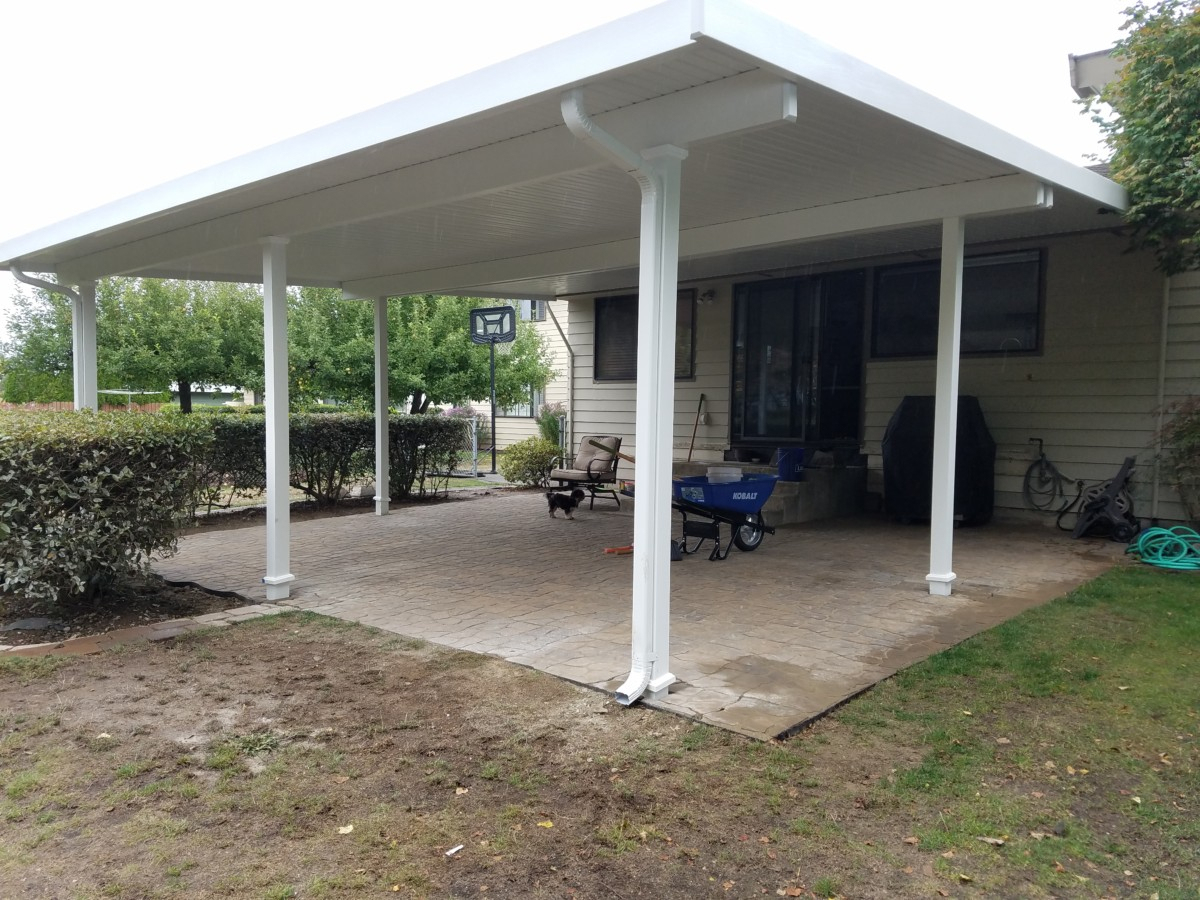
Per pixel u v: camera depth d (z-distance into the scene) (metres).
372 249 7.67
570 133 4.02
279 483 5.88
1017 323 8.61
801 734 3.49
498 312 13.54
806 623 5.14
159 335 14.85
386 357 10.03
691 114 3.60
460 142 4.33
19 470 4.91
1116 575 6.28
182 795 3.01
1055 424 8.41
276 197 5.53
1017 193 5.21
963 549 7.48
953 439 5.80
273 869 2.54
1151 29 6.64
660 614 3.89
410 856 2.61
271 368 5.85
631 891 2.44
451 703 3.84
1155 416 7.75
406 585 6.30
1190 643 4.62
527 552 7.64
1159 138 6.39
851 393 9.90
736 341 10.79
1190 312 7.54
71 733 3.54
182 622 5.25
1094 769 3.17
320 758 3.29
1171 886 2.44
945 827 2.76
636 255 7.32
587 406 12.85
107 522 5.24
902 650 4.59
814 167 4.89
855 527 8.84
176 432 5.58
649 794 2.98
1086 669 4.22
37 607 5.56
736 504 7.15
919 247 8.55
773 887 2.45
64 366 15.95
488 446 19.33
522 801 2.95
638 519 3.86
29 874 2.52
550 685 4.06
